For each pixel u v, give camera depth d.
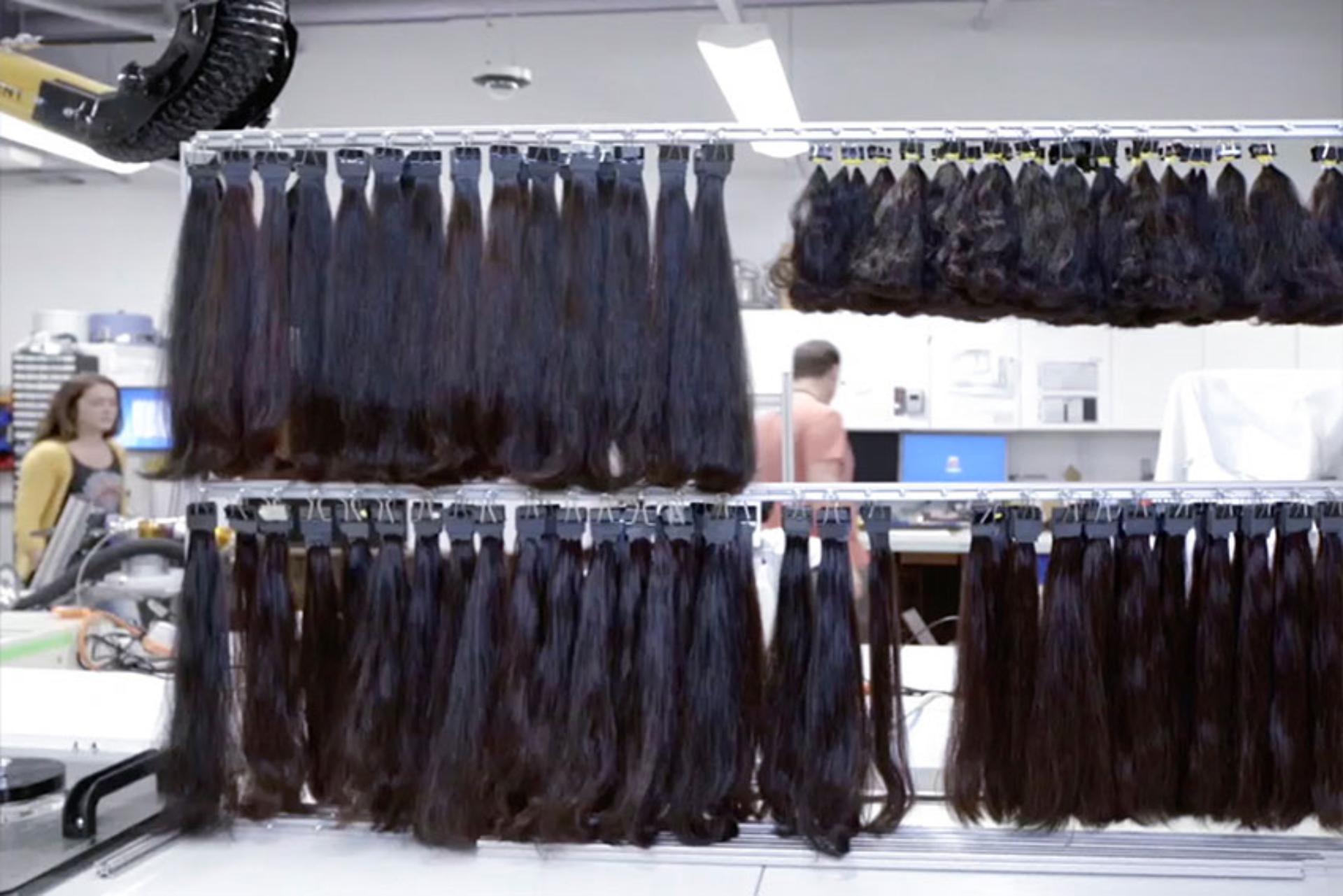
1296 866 1.54
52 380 6.25
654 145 1.61
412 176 1.62
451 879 1.52
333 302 1.60
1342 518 1.61
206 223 1.63
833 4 6.08
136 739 1.99
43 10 5.92
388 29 6.48
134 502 5.45
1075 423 5.98
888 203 1.61
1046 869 1.54
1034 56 6.16
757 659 1.63
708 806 1.59
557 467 1.54
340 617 1.71
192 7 1.50
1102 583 1.61
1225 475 2.09
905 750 1.63
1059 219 1.57
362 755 1.63
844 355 5.98
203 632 1.66
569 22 6.39
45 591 2.60
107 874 1.52
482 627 1.61
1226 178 1.62
